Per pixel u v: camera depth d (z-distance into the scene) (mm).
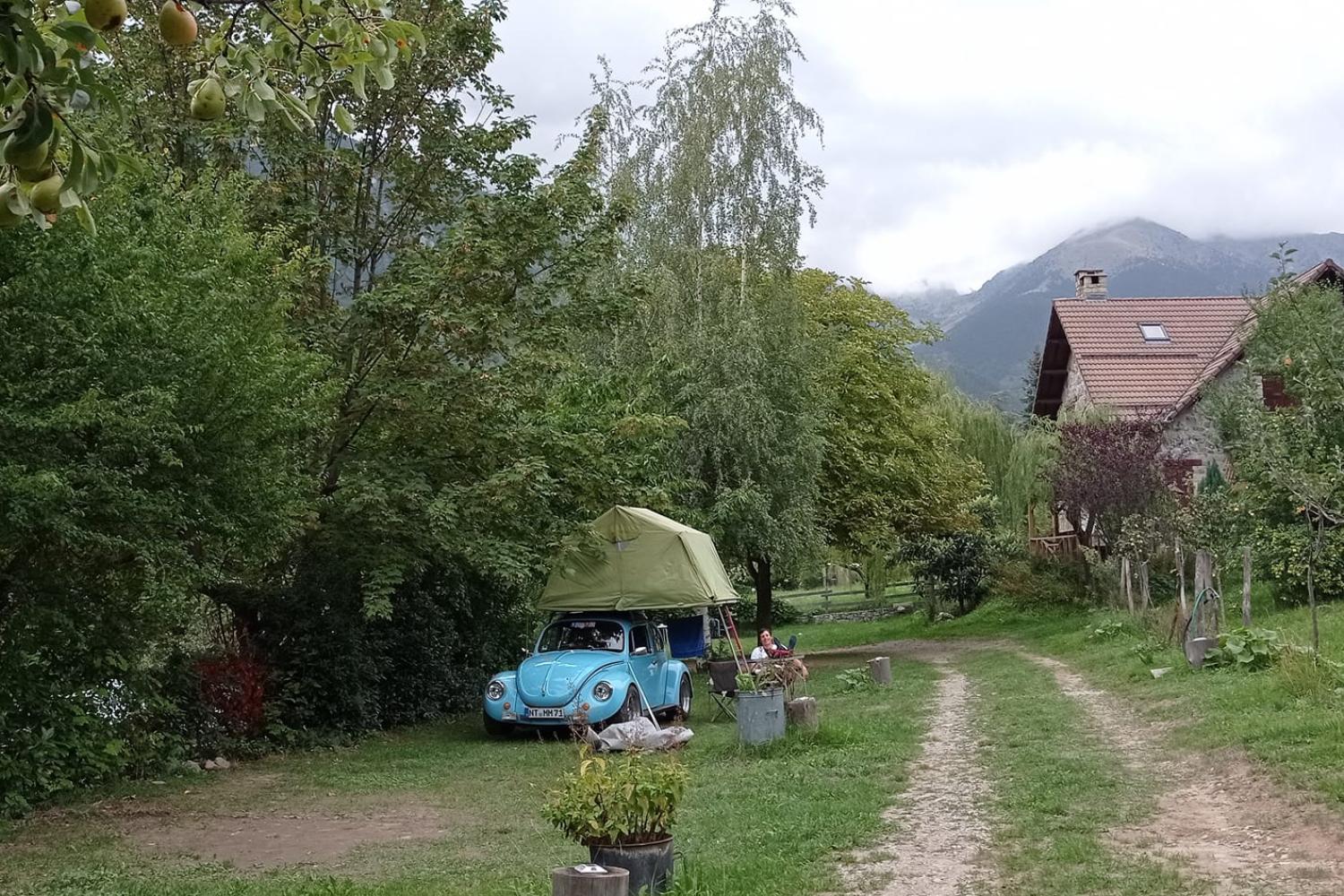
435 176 17281
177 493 10320
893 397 31266
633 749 8062
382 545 15141
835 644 35500
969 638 31547
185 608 11703
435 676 18266
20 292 8945
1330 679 11781
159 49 14781
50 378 9234
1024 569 35344
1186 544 23219
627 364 22734
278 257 12359
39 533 9703
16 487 8500
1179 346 40969
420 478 14977
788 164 24547
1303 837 7301
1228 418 25891
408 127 16969
